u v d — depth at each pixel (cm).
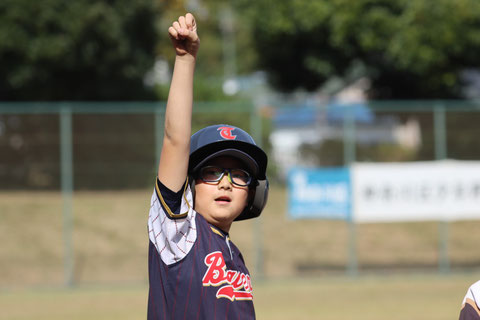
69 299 3584
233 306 886
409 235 4791
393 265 4456
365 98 7788
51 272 4247
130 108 6169
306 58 6975
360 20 6372
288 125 4675
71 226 4447
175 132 847
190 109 859
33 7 6084
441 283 3994
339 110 4612
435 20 6178
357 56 6844
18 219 4672
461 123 4628
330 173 4153
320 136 4662
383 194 4166
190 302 862
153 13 6825
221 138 919
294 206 4141
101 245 4544
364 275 4284
